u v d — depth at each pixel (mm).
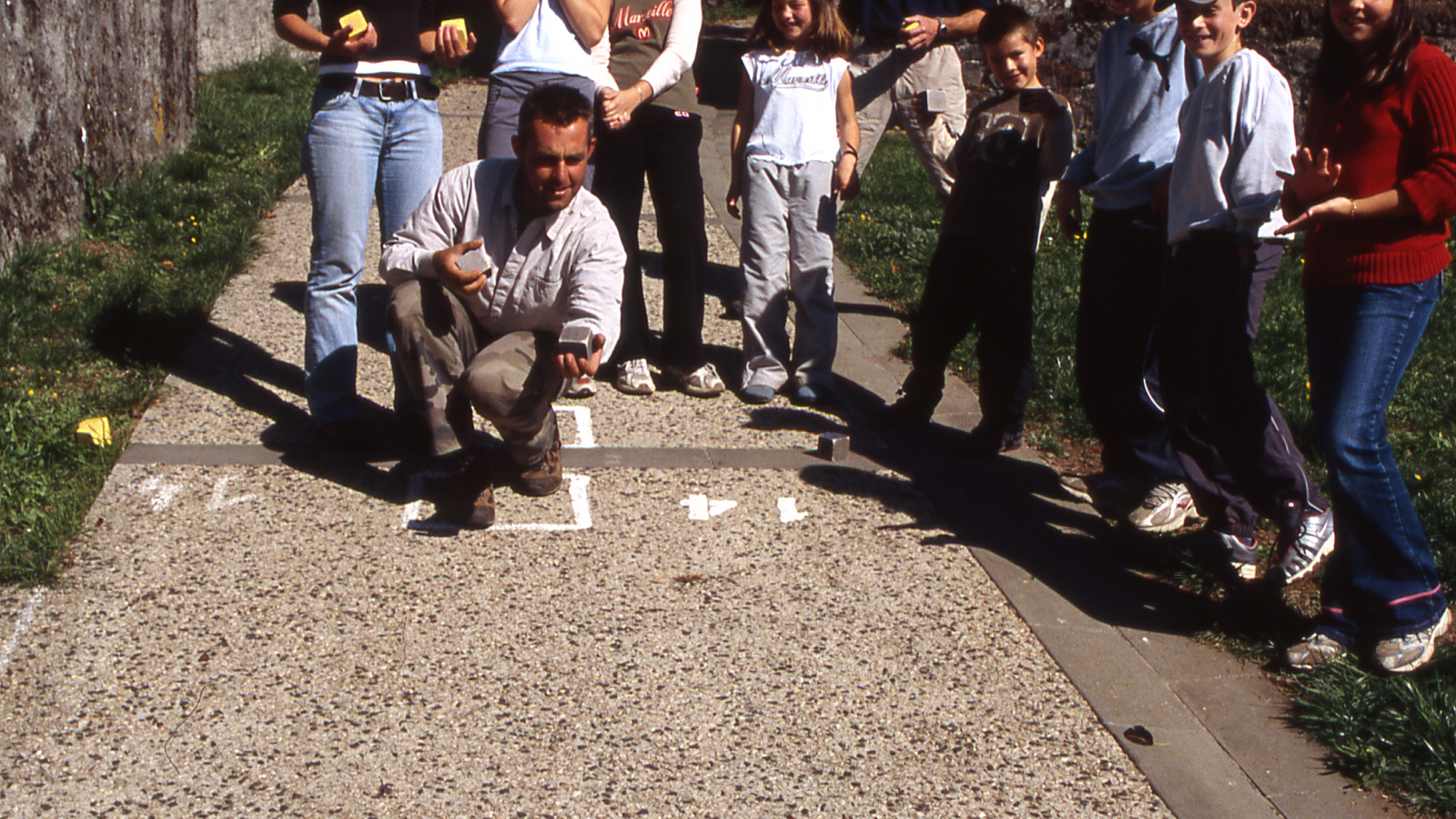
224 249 6430
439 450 3986
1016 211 4602
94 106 6910
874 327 6285
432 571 3785
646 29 5094
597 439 4809
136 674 3199
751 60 5188
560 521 4152
